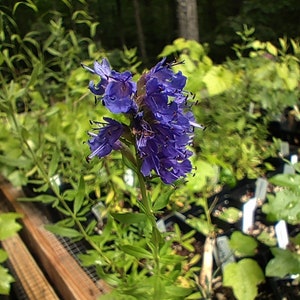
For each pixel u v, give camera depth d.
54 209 0.22
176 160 0.10
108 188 0.21
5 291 0.16
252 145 0.25
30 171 0.23
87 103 0.24
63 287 0.18
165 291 0.12
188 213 0.22
